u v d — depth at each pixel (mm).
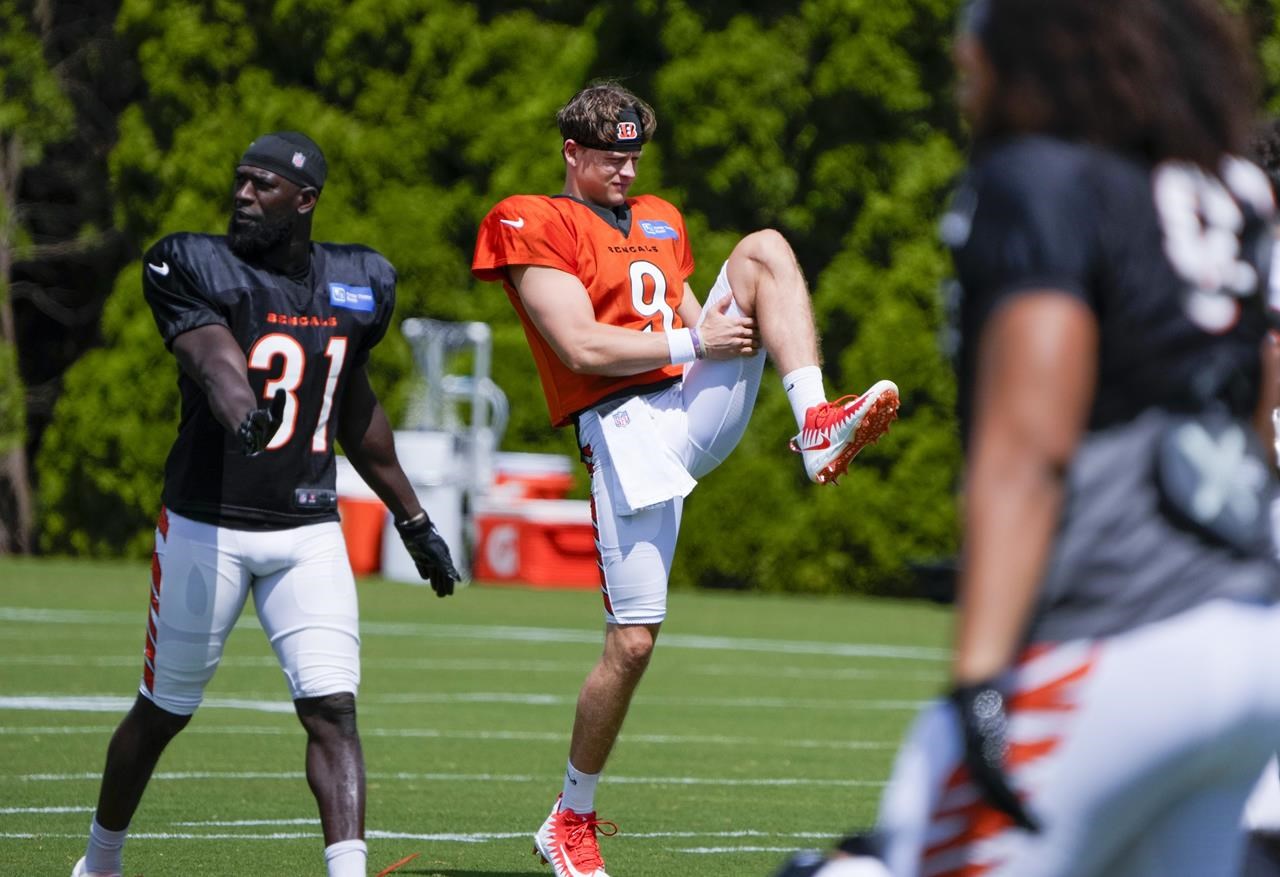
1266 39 77250
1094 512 8969
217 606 18453
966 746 8625
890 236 81000
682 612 67188
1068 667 8789
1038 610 8945
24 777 28359
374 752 32688
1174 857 9219
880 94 80500
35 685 40438
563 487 77500
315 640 18250
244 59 87250
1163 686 8719
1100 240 8891
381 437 19656
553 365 22047
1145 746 8742
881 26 80500
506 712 38594
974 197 9102
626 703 21375
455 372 81875
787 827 25797
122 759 19031
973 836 8812
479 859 22984
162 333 18141
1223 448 9109
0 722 34531
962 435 9102
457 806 27203
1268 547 9227
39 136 98875
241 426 17156
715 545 79500
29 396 103812
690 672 47844
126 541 87562
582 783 21516
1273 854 13680
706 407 21875
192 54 86562
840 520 78875
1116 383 9016
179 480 18594
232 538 18312
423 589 71188
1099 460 9008
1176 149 9258
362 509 75438
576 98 22406
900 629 62156
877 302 80438
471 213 85000
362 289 19078
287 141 18688
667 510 21562
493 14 86625
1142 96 9180
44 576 73625
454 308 84125
